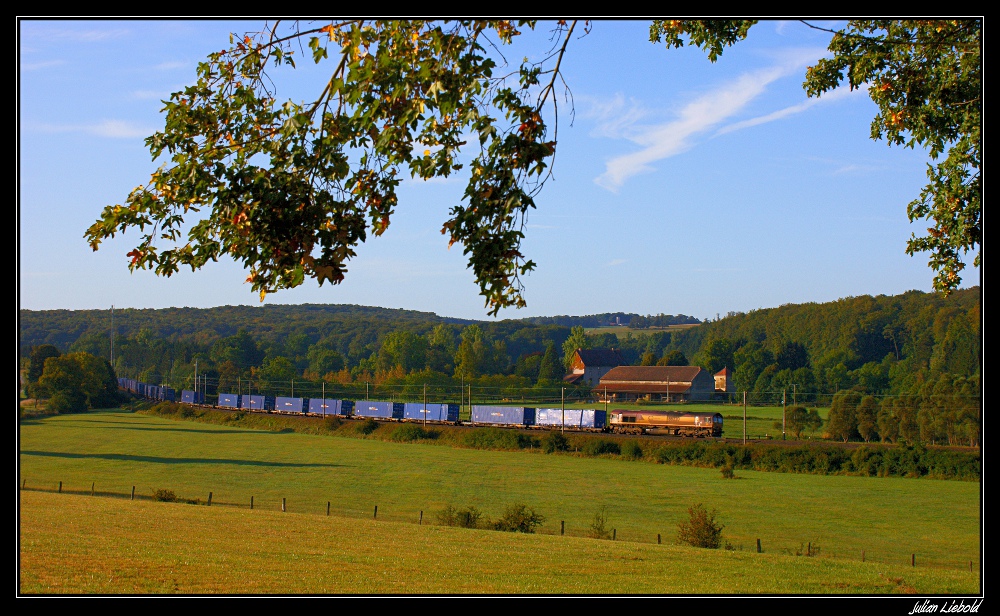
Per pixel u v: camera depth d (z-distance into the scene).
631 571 20.12
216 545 21.97
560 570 20.02
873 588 18.27
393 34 9.62
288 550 21.70
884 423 64.00
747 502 43.25
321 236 9.48
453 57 9.75
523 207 9.35
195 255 9.88
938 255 15.82
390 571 19.09
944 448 55.00
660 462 62.28
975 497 44.84
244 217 9.23
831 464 55.59
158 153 10.02
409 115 9.51
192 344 186.12
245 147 9.81
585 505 42.00
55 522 24.95
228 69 10.29
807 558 23.70
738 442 63.66
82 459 60.44
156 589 15.93
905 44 14.80
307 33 9.80
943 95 14.77
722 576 19.62
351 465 59.66
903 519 38.19
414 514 38.19
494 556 22.03
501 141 9.47
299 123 9.44
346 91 9.41
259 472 54.72
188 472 53.88
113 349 165.75
